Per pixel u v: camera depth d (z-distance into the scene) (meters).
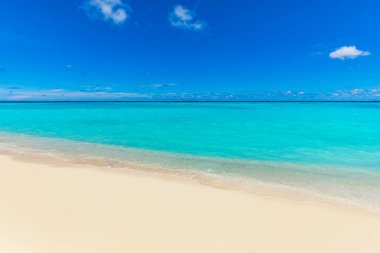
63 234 4.76
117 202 6.33
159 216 5.62
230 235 4.94
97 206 6.05
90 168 10.02
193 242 4.66
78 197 6.59
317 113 47.91
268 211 6.06
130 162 11.34
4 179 8.04
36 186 7.40
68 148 14.55
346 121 31.75
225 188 7.92
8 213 5.55
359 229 5.32
